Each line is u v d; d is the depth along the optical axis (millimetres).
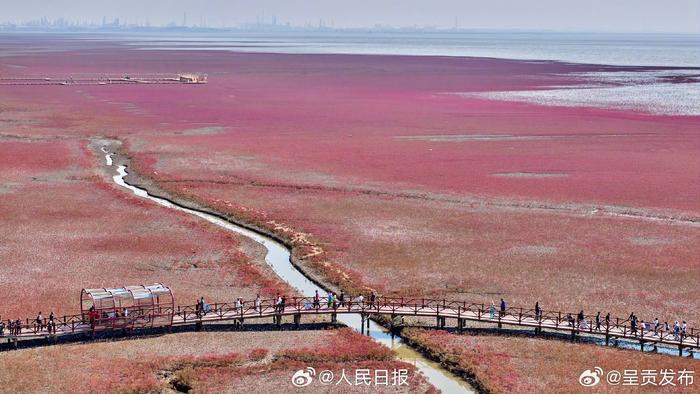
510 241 70250
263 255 67438
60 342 48406
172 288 58188
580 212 80250
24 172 95688
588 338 50125
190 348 47781
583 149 113812
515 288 58844
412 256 66125
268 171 97812
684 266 63719
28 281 59031
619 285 59406
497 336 50250
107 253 66188
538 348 48219
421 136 124375
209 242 70000
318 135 124625
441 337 49781
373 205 82312
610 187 90625
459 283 59938
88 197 84500
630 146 116312
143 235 71562
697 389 42719
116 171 99500
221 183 92000
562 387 42750
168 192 88438
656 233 72938
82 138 120312
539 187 90625
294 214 78875
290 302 54719
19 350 47062
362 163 102938
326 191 88188
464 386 43938
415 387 43062
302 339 49594
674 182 93125
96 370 44250
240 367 45375
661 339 48281
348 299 56312
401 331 51281
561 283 59844
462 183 92438
